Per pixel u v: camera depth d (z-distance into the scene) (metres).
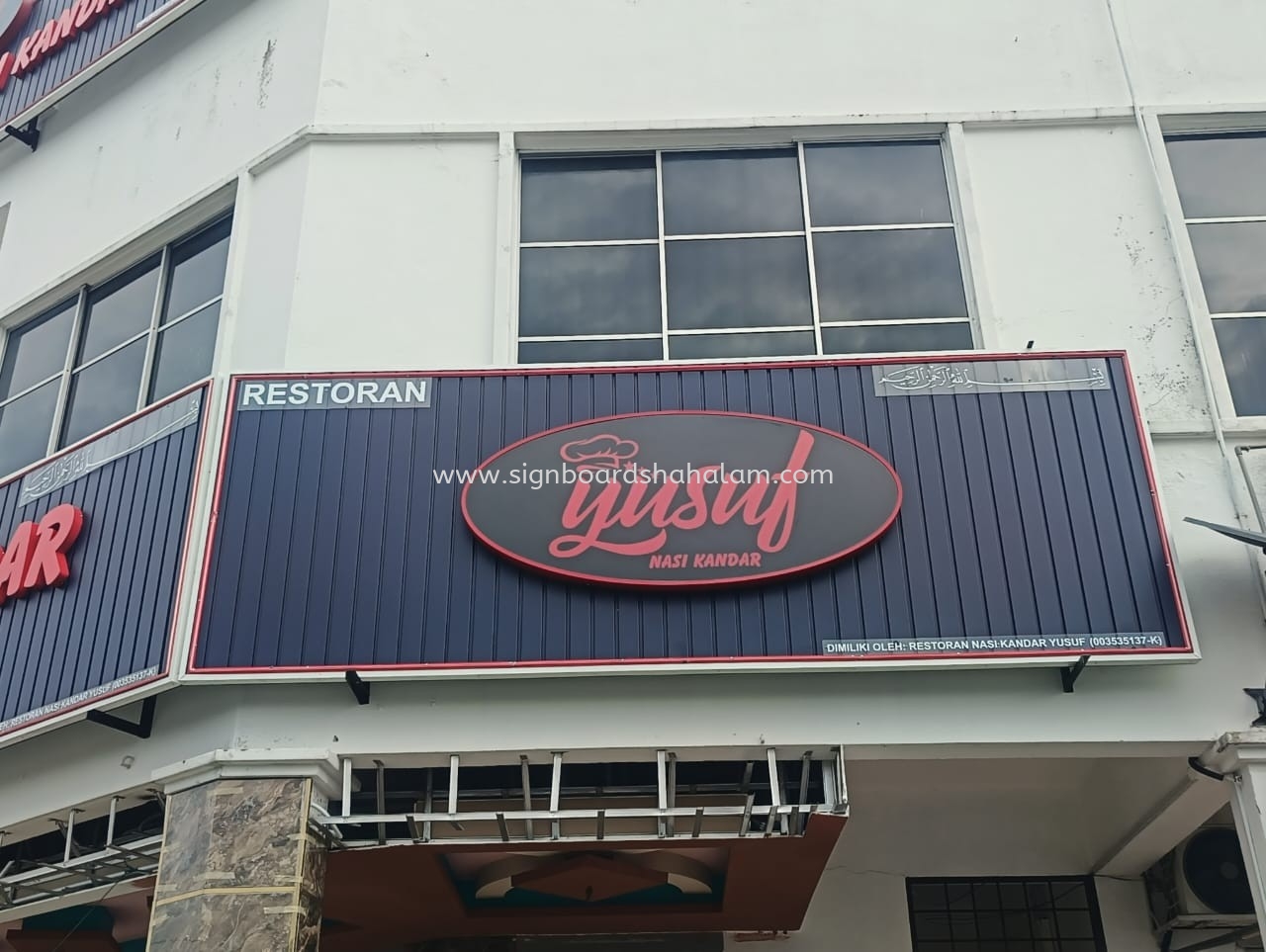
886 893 10.62
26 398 11.27
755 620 7.53
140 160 11.48
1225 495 8.30
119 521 8.48
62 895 8.62
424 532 7.83
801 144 9.97
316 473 8.03
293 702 7.54
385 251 9.38
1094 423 8.09
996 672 7.58
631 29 10.32
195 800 7.26
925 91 10.00
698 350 9.24
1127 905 10.52
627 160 9.98
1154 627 7.46
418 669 7.38
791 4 10.38
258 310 9.35
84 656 8.07
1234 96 9.86
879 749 7.46
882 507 7.79
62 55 12.78
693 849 8.93
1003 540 7.74
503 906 10.02
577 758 7.52
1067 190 9.55
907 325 9.27
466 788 8.53
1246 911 9.87
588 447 8.02
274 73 10.65
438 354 8.99
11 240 12.30
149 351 10.41
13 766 8.48
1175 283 9.15
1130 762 9.38
